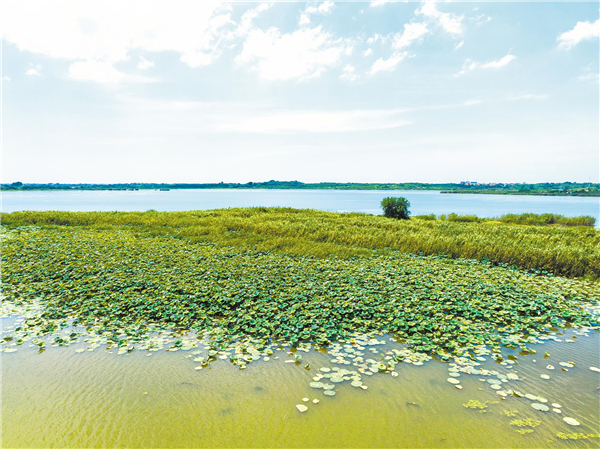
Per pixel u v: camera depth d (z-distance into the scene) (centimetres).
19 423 454
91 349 652
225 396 518
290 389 537
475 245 1547
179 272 1118
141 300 877
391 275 1139
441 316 811
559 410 491
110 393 521
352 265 1265
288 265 1230
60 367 591
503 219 3381
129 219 2447
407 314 823
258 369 591
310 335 717
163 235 1894
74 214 2659
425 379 568
